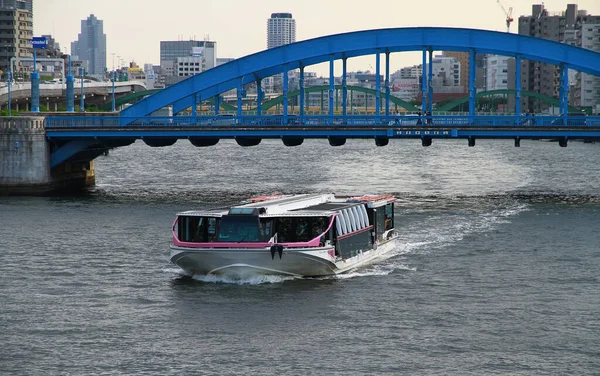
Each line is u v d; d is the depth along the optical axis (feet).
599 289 182.39
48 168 387.14
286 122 398.83
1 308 167.63
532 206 326.24
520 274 196.54
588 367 136.26
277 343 146.61
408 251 224.74
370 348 144.25
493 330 153.58
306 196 213.66
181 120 408.67
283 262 184.24
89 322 158.51
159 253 222.48
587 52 383.86
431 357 140.15
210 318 160.76
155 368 135.44
